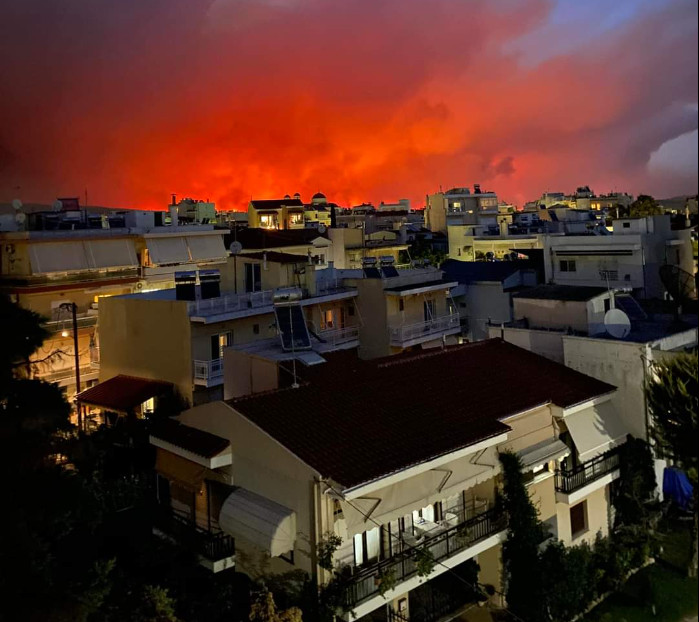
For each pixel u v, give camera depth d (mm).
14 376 16172
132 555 19125
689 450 19109
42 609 13031
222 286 41281
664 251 49438
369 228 98125
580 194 137000
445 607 19203
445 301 45781
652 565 21266
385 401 19500
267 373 21641
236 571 18359
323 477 15289
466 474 17844
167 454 19781
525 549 18453
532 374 22641
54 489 14680
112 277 45781
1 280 38906
